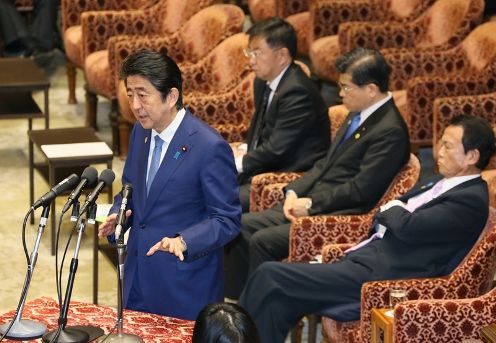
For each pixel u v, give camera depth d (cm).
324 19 2270
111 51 2036
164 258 1059
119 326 909
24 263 1623
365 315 1135
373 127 1365
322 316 1262
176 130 1043
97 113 2423
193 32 2008
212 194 1036
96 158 1600
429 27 2081
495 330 1023
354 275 1212
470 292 1137
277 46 1515
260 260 1389
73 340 890
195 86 1866
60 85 2652
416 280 1138
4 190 1941
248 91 1738
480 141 1165
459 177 1185
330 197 1373
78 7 2358
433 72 1983
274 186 1467
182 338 930
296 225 1312
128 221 1083
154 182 1049
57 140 1688
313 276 1213
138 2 2353
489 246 1127
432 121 1864
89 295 1526
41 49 2734
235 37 1833
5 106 2058
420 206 1195
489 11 2303
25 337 903
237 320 701
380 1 2273
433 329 1059
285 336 1239
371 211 1351
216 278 1081
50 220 1766
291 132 1519
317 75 2247
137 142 1073
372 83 1354
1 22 2669
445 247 1184
